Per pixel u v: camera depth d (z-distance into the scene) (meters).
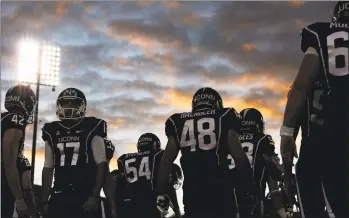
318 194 1.97
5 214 3.06
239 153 3.03
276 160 4.04
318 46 2.01
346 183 1.91
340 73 1.99
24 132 3.21
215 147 2.99
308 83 2.00
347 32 2.02
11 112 3.23
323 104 2.02
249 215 3.44
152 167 4.89
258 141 4.03
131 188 4.91
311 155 2.01
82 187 3.33
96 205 3.27
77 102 3.50
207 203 2.90
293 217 3.91
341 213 1.89
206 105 3.12
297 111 2.01
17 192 3.06
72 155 3.38
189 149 3.02
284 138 2.04
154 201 4.81
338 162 1.93
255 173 3.98
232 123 3.04
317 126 2.04
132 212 4.84
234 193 2.99
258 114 4.18
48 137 3.45
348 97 1.97
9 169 3.04
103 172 3.35
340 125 1.96
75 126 3.45
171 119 3.12
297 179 2.04
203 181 2.93
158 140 5.20
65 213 3.28
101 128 3.46
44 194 3.53
